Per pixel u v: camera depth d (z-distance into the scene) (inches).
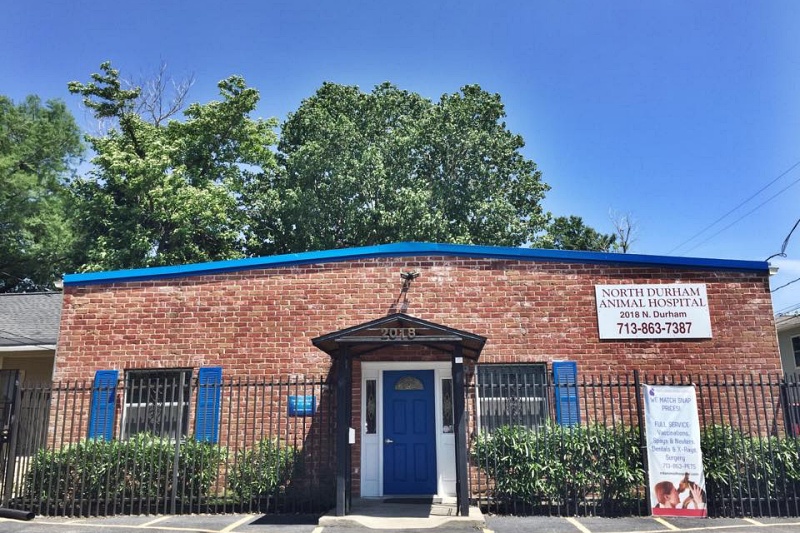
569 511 383.6
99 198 995.9
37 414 398.3
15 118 1165.1
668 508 370.9
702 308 450.6
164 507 390.6
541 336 449.1
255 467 407.5
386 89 1175.0
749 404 435.8
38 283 1162.0
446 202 1038.4
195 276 470.0
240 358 454.0
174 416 452.4
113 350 460.4
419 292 458.6
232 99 1037.8
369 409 451.8
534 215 1124.5
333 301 460.1
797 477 377.4
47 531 337.7
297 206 1014.4
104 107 1019.9
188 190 937.5
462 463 356.2
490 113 1138.0
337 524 343.0
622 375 442.0
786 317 1113.4
